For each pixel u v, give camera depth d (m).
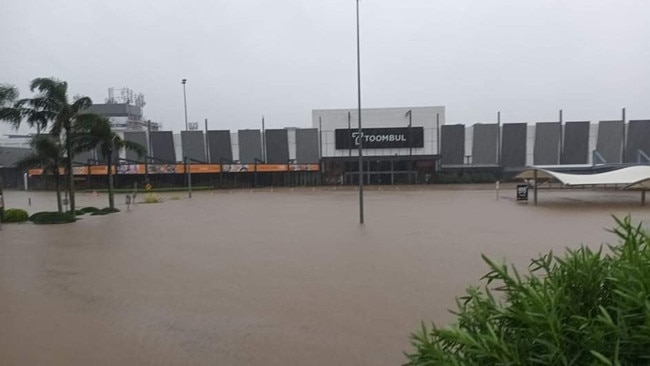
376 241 15.36
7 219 23.05
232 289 9.45
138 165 59.66
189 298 8.84
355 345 6.33
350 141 62.84
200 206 32.94
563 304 2.13
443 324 7.01
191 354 6.15
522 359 2.00
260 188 59.91
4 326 7.41
